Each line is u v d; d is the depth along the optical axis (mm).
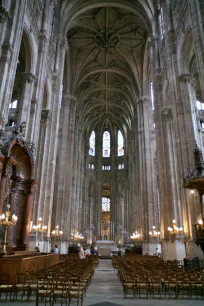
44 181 22312
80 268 11047
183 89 18750
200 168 13898
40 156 22500
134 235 41188
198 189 13688
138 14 30969
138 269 11594
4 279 9234
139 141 38281
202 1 14828
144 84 39281
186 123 17672
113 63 41219
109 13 33375
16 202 16297
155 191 34062
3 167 12766
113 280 14422
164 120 23938
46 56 21359
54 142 24234
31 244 18469
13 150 15125
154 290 10172
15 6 15023
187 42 18719
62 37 28484
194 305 7492
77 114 44438
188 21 17781
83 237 49062
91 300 8375
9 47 13898
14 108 24922
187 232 16141
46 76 23375
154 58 27406
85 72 41375
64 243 31469
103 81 45594
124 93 46938
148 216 32938
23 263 9750
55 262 16969
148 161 35562
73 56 38875
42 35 20938
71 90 39156
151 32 28859
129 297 8953
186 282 8734
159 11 26656
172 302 8000
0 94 13031
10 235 15492
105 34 36219
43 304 7457
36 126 18359
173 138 23344
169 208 21500
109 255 44750
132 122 48312
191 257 15125
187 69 19188
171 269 11469
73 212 40188
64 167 33906
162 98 24922
